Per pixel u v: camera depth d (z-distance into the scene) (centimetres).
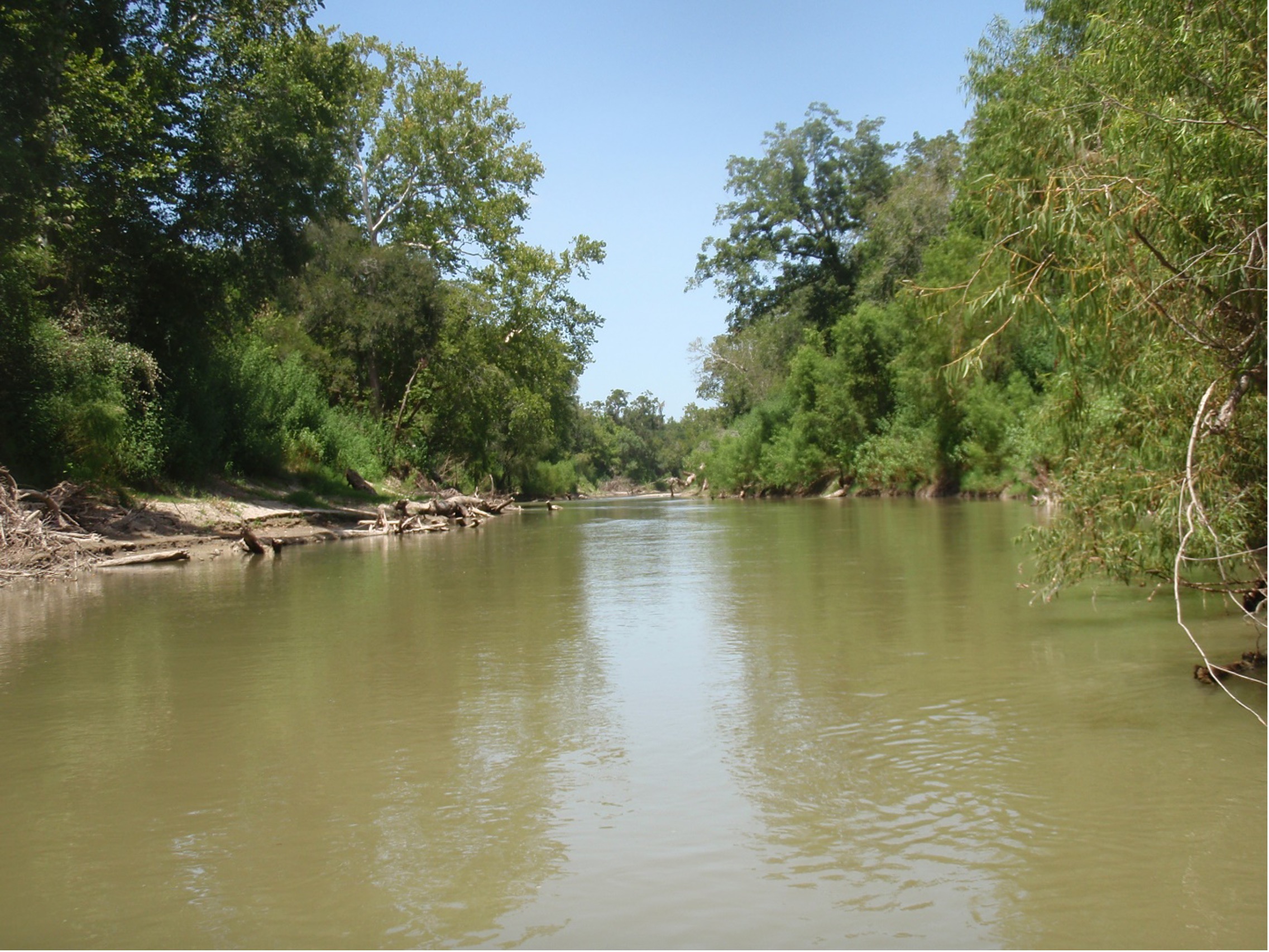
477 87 4738
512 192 4866
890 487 4488
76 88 1955
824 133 5841
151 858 412
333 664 796
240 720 627
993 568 1334
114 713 652
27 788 502
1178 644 786
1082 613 947
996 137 839
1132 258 551
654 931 340
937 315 653
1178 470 645
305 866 401
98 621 1041
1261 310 549
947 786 475
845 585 1211
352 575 1486
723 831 427
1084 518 706
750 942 331
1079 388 673
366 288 4150
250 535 1822
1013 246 601
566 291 4912
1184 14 574
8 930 352
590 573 1467
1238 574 823
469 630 952
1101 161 585
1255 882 366
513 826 439
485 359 4716
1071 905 352
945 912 349
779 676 720
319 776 513
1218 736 543
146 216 2319
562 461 9150
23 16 1825
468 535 2514
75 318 2222
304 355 3866
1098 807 443
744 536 2194
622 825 437
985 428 3572
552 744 563
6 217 1797
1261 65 540
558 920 350
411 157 4609
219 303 2592
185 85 2403
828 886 372
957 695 647
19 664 817
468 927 347
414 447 4341
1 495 1582
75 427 1927
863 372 4788
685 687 694
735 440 6212
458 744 566
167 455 2258
